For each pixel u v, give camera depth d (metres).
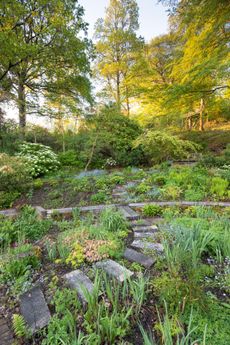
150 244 2.32
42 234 2.90
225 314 1.37
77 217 3.42
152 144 7.14
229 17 5.73
